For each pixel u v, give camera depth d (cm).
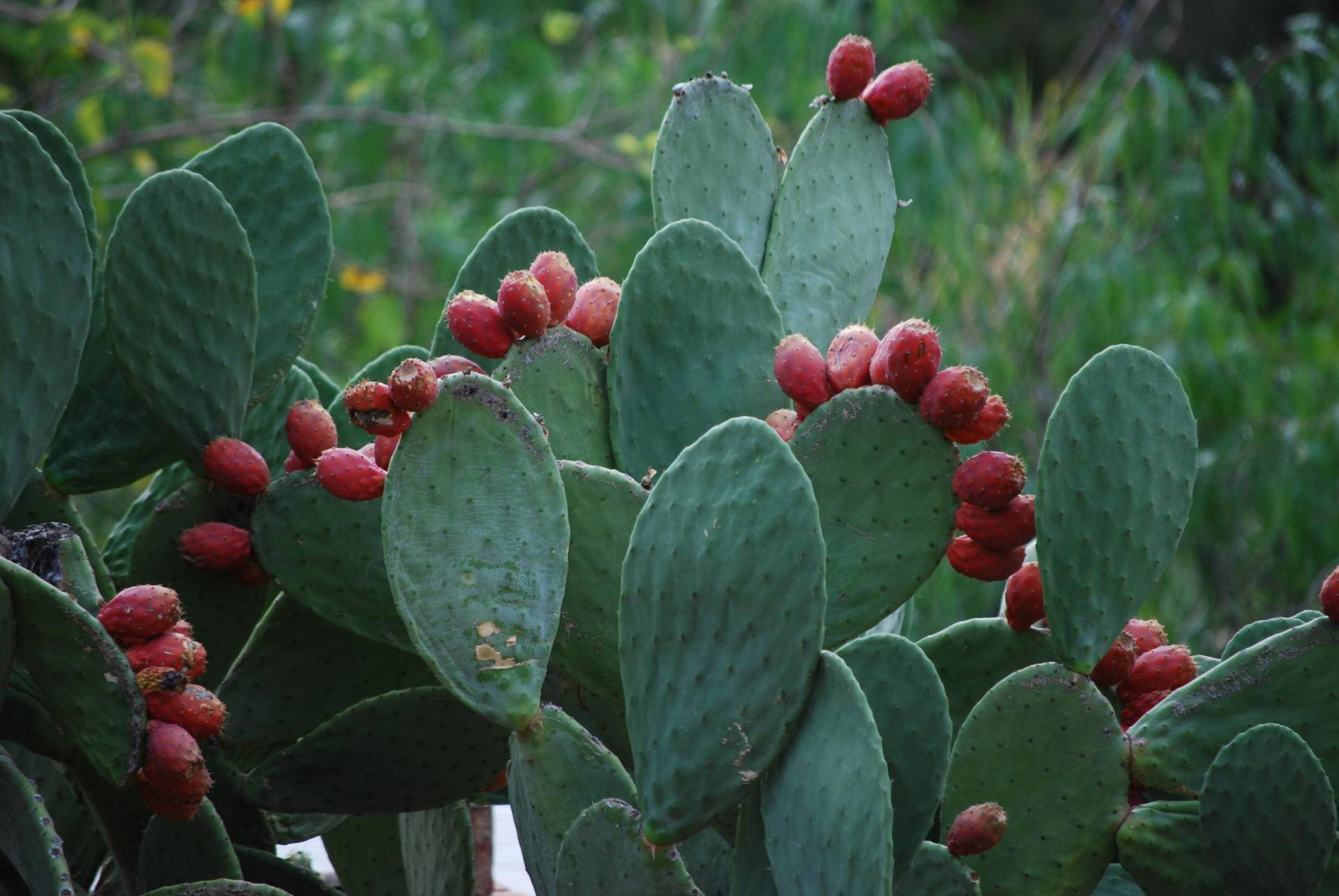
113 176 905
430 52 985
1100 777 362
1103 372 361
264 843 382
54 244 361
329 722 372
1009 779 363
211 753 378
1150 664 372
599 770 343
